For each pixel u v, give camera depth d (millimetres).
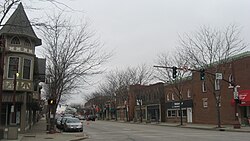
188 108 54625
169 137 25531
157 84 67688
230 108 42938
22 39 32094
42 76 43531
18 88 31062
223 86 44344
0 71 20906
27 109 35812
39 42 34125
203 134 28703
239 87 40938
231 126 40406
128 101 78500
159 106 66062
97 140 24250
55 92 31891
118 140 23641
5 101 30766
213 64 41906
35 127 44406
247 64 40094
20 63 31656
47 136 27250
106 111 109562
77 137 26281
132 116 82938
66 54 31484
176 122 58750
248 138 23234
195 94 52031
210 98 47781
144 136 27203
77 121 36531
